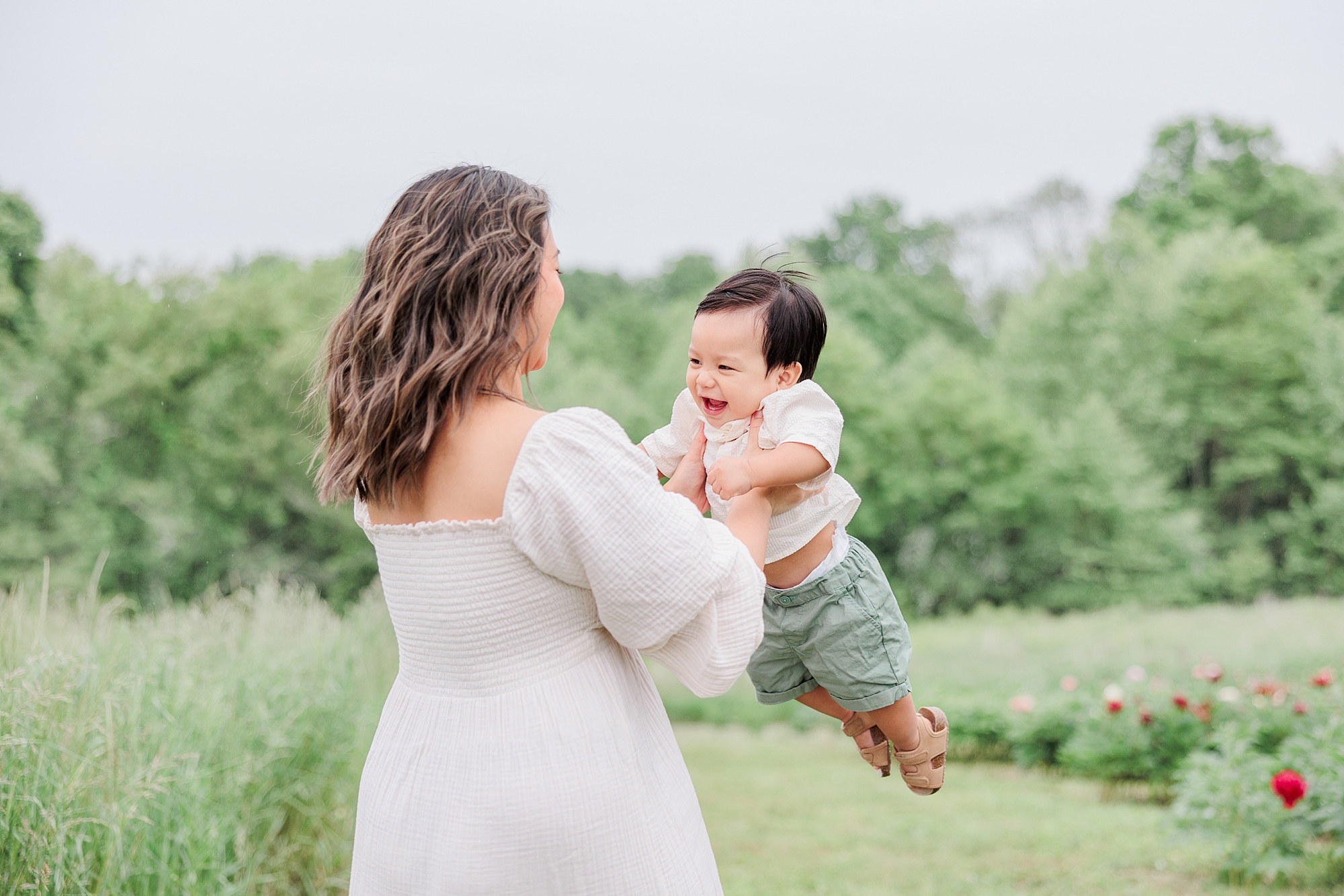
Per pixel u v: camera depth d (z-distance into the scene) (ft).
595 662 3.97
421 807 3.86
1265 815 14.56
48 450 58.03
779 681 5.47
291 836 12.23
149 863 9.12
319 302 66.08
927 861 16.88
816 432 4.51
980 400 77.10
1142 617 61.77
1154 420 76.28
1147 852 16.72
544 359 4.32
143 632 12.25
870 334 94.27
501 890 3.69
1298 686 22.71
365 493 4.05
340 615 18.58
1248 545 72.28
